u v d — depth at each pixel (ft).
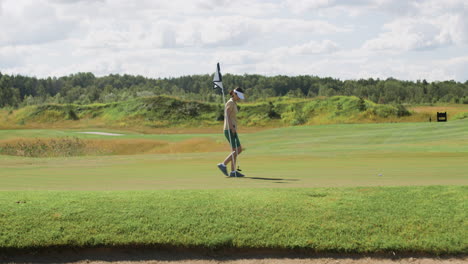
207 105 318.45
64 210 21.42
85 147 122.21
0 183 32.42
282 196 23.43
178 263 18.44
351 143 98.94
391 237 19.21
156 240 19.19
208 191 24.79
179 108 308.81
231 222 20.25
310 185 27.53
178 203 22.34
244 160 50.93
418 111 304.50
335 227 19.84
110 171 41.29
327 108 298.56
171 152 116.78
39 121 298.76
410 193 24.02
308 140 107.96
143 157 62.23
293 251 18.93
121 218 20.67
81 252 19.10
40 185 31.04
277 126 286.87
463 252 18.48
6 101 535.19
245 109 315.17
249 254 18.94
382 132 114.42
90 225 20.10
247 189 25.41
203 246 19.06
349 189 25.05
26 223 20.17
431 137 100.01
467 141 89.45
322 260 18.44
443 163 41.83
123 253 19.07
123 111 307.37
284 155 56.75
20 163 53.93
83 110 315.78
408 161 44.57
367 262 18.26
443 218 20.49
